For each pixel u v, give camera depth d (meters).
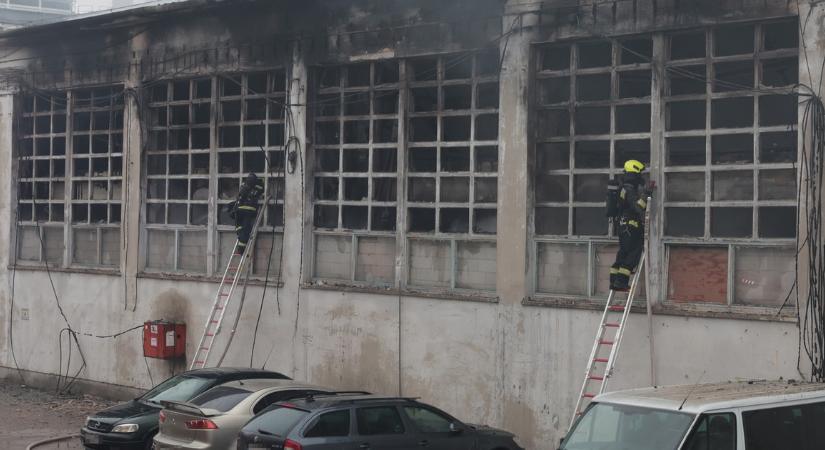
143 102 24.89
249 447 13.95
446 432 14.98
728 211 16.75
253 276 22.73
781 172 16.20
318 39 21.64
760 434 11.00
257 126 22.91
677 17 16.91
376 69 21.14
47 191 27.36
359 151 21.42
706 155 16.89
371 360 20.47
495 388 18.70
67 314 26.23
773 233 16.28
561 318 17.95
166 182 24.58
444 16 19.83
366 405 14.35
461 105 19.92
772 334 15.77
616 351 16.27
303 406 14.09
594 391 17.47
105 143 26.12
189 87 24.27
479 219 19.66
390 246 20.89
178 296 23.86
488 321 18.88
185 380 17.88
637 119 17.67
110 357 25.22
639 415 11.31
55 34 26.41
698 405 10.95
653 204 17.22
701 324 16.42
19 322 27.34
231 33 23.20
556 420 17.91
